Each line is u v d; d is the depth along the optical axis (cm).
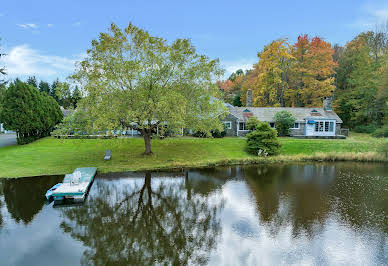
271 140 2475
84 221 1068
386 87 3203
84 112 1984
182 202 1305
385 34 4409
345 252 853
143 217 1114
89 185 1559
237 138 3294
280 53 4356
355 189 1535
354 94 4428
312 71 4566
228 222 1073
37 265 768
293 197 1391
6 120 2750
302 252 853
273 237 951
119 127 1884
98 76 1866
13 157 2170
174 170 1970
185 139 3105
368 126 4097
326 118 3634
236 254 838
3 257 807
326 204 1285
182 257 819
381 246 890
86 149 2553
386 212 1186
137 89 1931
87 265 769
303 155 2475
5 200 1291
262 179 1752
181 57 2005
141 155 2325
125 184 1602
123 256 821
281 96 4834
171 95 1803
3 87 2994
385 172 1961
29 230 984
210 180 1717
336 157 2444
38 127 2947
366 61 4203
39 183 1554
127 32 1942
